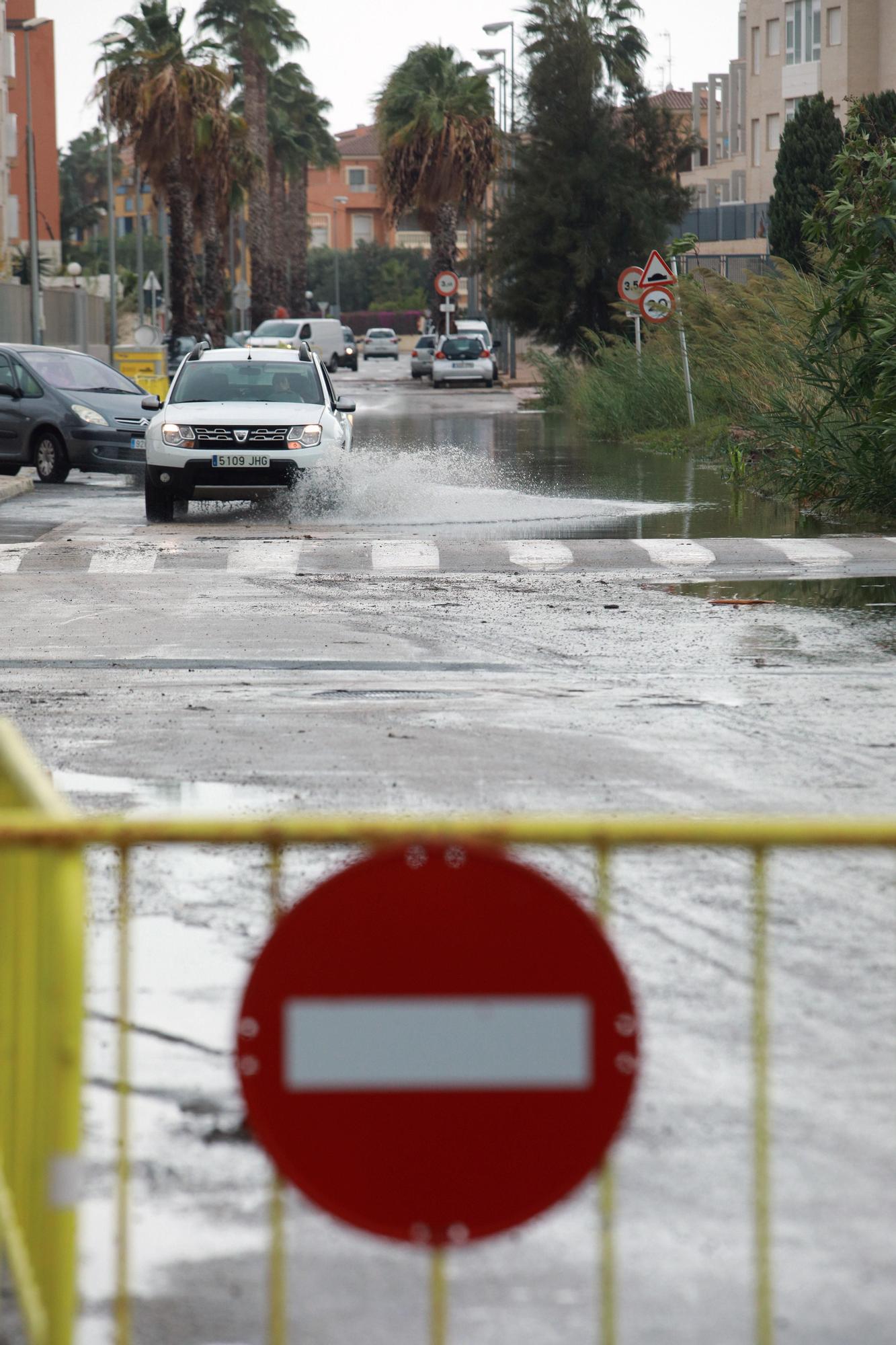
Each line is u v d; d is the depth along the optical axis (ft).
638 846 30.35
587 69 495.00
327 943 27.58
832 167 198.29
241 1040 27.61
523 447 304.50
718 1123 41.01
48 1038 28.78
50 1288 28.78
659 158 505.25
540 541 167.73
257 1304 33.27
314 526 187.11
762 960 30.25
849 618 123.34
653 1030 46.80
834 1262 34.45
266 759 79.97
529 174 499.51
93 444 247.09
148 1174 38.75
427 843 27.61
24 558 156.87
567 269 499.92
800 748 81.97
